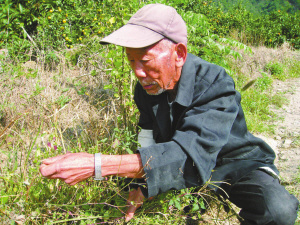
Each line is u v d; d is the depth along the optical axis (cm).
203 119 127
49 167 110
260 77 538
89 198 153
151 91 137
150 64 126
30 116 210
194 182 122
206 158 122
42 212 138
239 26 925
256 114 379
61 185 152
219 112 131
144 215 149
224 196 154
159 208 156
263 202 132
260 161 151
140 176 121
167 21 126
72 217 146
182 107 145
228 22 934
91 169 114
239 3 1190
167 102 154
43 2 406
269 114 395
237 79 500
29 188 131
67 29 395
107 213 141
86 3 404
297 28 980
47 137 198
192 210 145
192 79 140
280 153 276
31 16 408
